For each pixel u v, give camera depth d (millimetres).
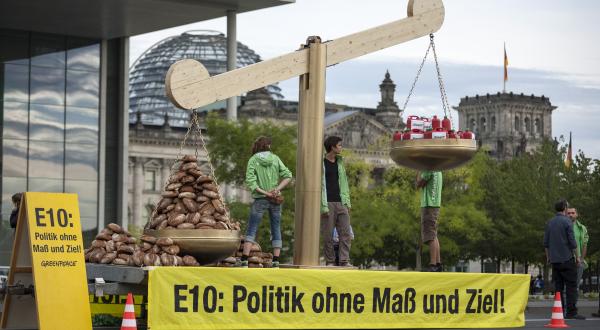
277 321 21859
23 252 21094
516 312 25172
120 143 85562
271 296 21812
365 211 123312
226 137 107250
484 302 24703
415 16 26328
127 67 85812
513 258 129375
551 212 118312
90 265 22828
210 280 21156
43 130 80500
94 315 25000
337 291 22609
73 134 81938
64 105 81625
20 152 79312
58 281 20562
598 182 91812
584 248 39625
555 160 123812
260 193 26125
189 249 22297
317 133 24656
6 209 78250
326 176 27031
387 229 122312
